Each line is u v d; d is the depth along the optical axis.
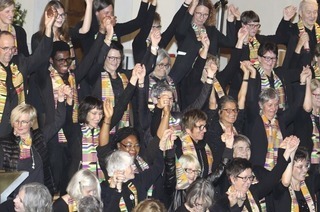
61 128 20.55
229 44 25.58
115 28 23.84
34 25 28.06
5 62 19.94
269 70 24.16
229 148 21.05
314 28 26.58
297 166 21.67
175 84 23.02
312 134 24.11
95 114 20.11
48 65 20.77
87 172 18.06
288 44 25.70
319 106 24.19
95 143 20.23
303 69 24.14
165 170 19.94
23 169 18.98
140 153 20.25
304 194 22.12
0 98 19.77
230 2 31.42
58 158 20.52
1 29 21.25
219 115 21.78
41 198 16.84
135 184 19.38
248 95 23.41
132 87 21.14
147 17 24.22
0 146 18.83
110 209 18.73
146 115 21.44
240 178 19.84
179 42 24.36
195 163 19.97
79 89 21.92
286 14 26.50
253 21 25.42
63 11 21.38
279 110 23.83
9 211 17.42
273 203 21.48
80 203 16.94
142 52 24.25
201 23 24.53
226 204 19.84
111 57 21.86
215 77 23.73
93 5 22.91
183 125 21.03
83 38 22.77
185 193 19.33
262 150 22.77
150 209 17.19
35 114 19.14
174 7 28.39
